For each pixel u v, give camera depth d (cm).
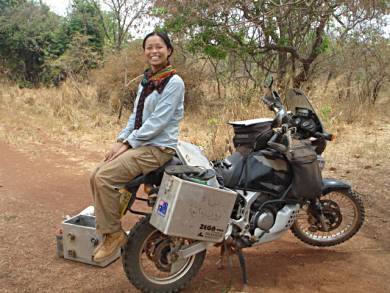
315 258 409
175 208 300
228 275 373
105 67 1302
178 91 313
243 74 1157
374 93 1270
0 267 372
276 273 378
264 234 365
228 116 814
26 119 1022
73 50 1673
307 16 991
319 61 1152
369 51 1219
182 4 945
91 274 367
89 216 403
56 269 373
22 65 2195
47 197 551
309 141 386
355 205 420
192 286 355
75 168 684
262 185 364
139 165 310
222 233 328
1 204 517
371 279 371
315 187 370
